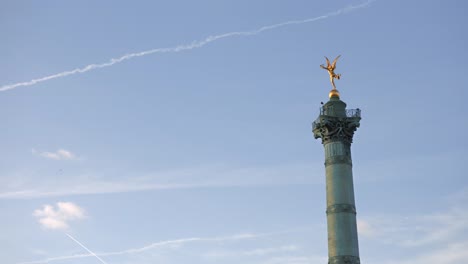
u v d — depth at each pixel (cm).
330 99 9419
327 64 9688
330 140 9012
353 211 8662
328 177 8856
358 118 9175
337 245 8425
